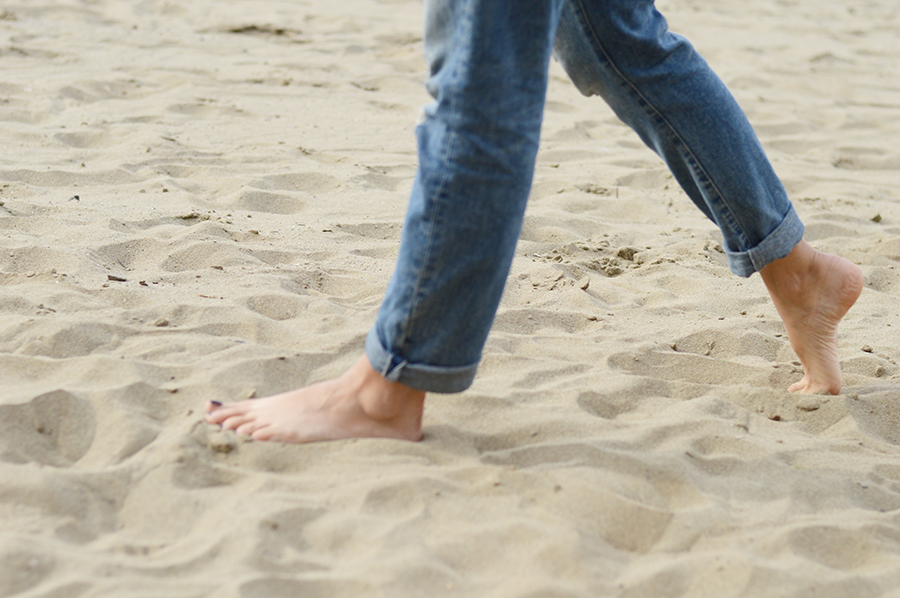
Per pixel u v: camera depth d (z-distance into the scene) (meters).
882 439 1.79
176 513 1.32
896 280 2.90
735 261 1.74
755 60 7.04
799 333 1.88
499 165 1.30
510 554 1.28
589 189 3.73
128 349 1.82
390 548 1.26
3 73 4.70
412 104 4.96
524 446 1.58
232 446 1.49
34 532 1.23
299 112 4.58
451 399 1.72
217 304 2.06
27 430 1.49
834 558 1.37
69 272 2.21
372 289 2.33
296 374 1.79
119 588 1.13
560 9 1.32
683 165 1.70
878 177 4.44
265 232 2.74
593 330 2.24
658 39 1.56
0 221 2.55
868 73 6.97
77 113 4.11
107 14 6.70
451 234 1.32
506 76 1.28
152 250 2.46
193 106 4.45
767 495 1.53
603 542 1.34
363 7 7.88
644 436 1.66
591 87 1.67
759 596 1.24
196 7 7.23
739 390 1.92
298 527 1.30
